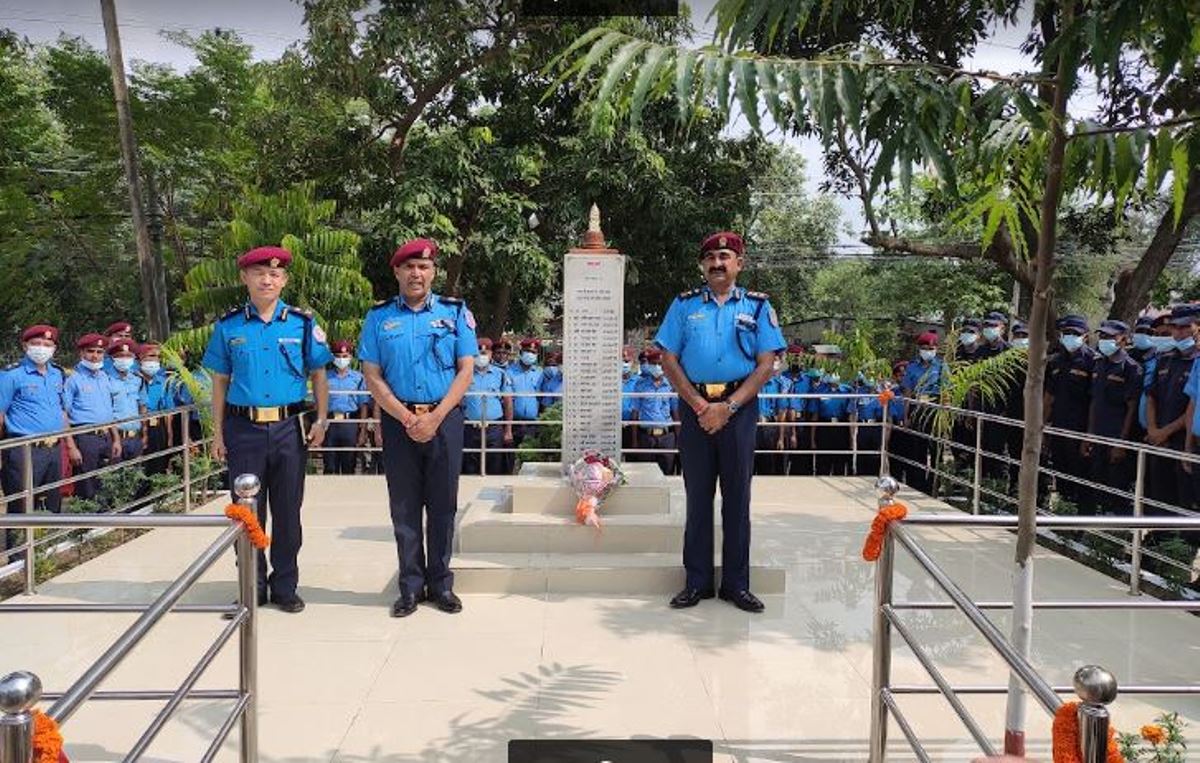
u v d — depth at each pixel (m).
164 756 3.26
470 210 13.29
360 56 11.73
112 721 3.53
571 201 13.08
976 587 5.32
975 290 21.16
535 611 4.76
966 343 9.00
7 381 6.69
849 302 28.27
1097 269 21.50
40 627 4.59
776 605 4.89
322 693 3.75
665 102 12.72
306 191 10.48
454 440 4.80
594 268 5.80
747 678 3.92
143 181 16.02
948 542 6.42
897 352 21.80
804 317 28.12
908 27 5.48
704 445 4.78
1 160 16.52
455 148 12.34
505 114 13.60
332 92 12.41
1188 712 3.68
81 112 15.52
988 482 7.78
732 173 14.29
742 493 4.80
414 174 12.26
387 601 4.96
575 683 3.85
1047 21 4.71
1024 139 2.72
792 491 8.27
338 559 5.84
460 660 4.10
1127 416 6.75
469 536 5.30
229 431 4.75
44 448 6.79
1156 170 2.48
